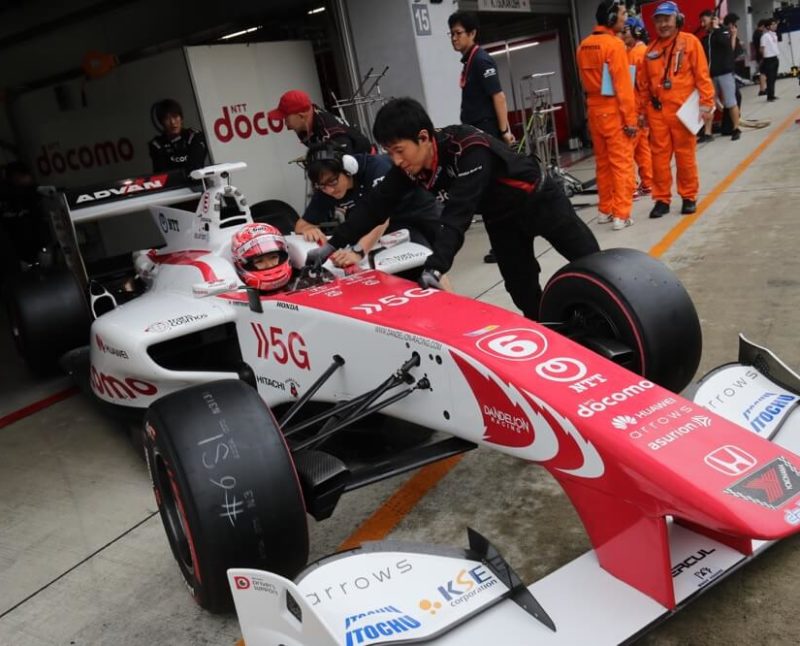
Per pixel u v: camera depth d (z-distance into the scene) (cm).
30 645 283
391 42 881
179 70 784
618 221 739
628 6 1198
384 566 214
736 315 460
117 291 538
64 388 577
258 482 240
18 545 359
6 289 554
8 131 1041
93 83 905
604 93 703
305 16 998
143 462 425
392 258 390
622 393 222
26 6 1180
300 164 815
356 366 296
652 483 192
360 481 260
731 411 267
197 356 428
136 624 284
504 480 333
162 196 503
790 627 223
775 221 653
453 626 195
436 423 269
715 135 1285
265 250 342
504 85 1467
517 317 268
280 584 203
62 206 500
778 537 173
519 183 350
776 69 1638
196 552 242
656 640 227
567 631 192
